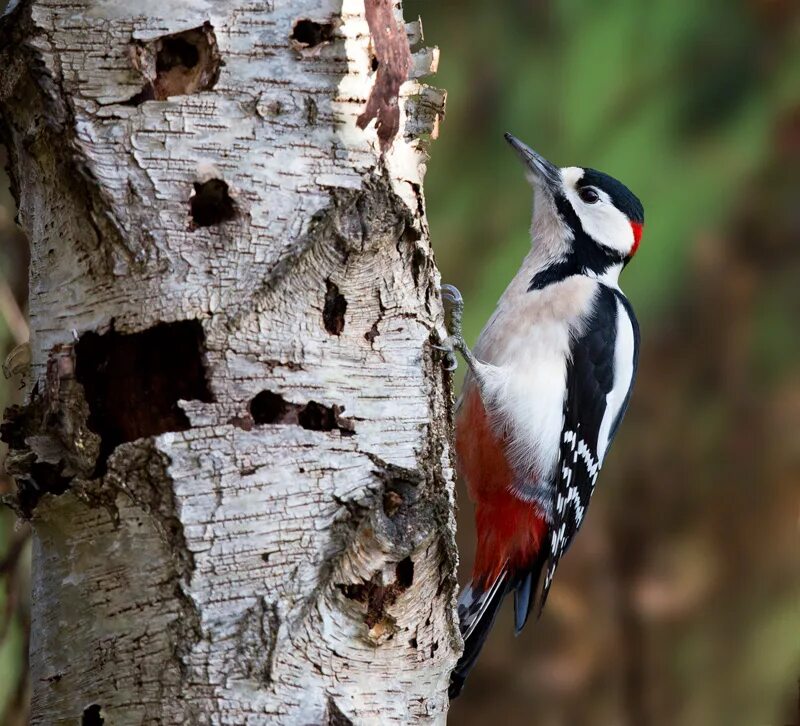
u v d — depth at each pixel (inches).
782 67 431.2
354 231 241.6
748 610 490.6
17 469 233.6
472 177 434.0
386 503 241.9
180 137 233.0
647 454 499.8
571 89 425.7
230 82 235.5
